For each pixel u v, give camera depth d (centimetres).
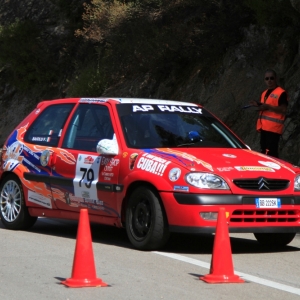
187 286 725
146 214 909
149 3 2305
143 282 741
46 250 931
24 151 1118
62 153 1045
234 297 684
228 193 874
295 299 684
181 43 2191
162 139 984
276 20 1872
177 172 881
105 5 2509
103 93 2648
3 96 3462
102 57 2783
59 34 3225
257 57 1923
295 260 892
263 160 947
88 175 993
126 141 966
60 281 741
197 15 2162
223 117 1936
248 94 1911
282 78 1808
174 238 1055
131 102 1034
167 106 1051
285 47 1839
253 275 789
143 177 906
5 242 993
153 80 2420
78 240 724
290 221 912
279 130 1361
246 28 2003
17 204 1121
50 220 1234
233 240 1059
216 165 897
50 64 3234
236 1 2025
